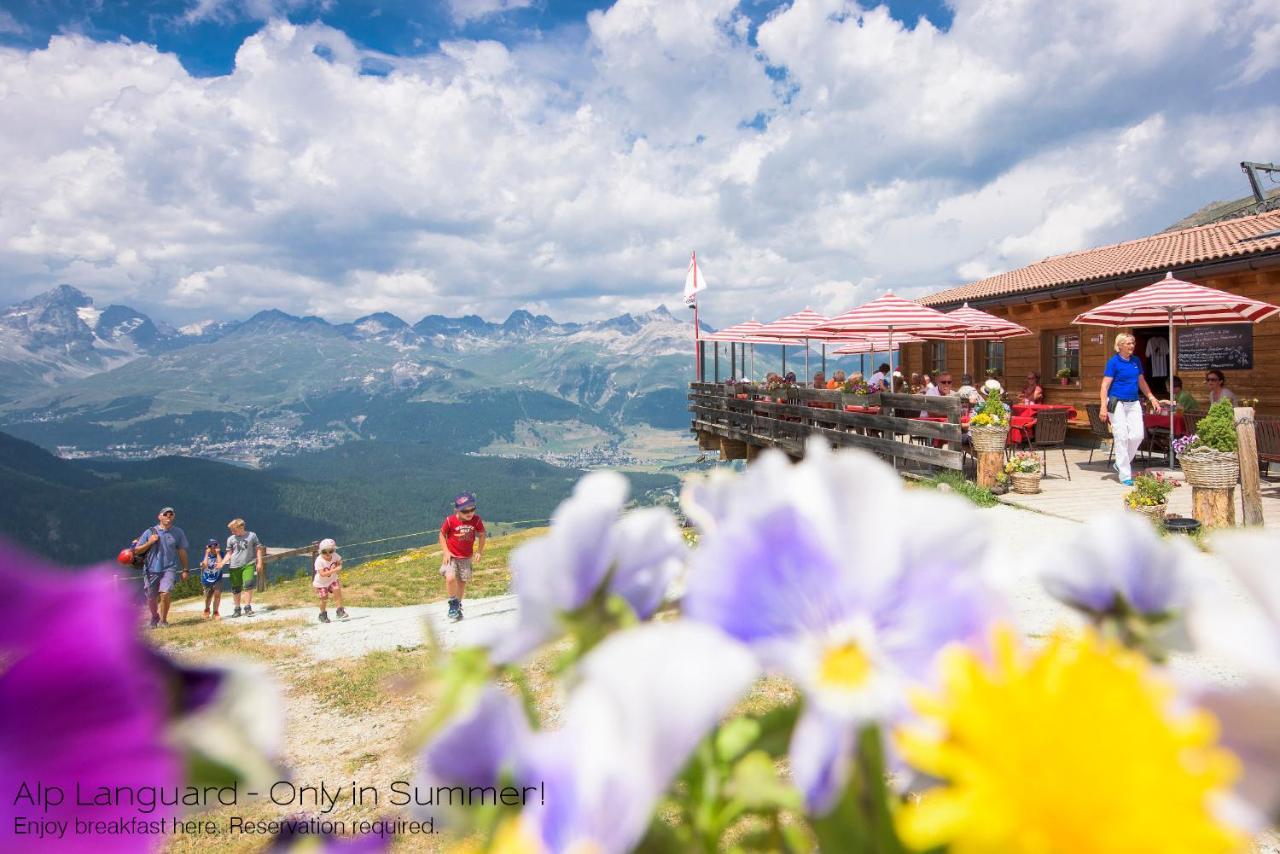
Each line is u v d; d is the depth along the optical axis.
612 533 0.43
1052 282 19.11
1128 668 0.28
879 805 0.33
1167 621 0.39
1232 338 15.33
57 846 0.22
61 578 0.22
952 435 11.87
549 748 0.31
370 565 29.36
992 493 11.40
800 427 17.36
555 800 0.29
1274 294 14.25
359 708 7.72
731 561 0.38
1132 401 11.97
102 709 0.22
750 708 3.64
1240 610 0.35
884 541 0.38
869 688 0.34
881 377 16.97
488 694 0.37
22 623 0.21
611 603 0.41
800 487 0.41
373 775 5.55
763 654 0.36
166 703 0.24
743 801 0.37
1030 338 20.70
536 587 0.41
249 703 0.25
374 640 11.74
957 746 0.28
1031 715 0.26
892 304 16.56
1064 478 13.34
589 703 0.29
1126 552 0.41
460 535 11.85
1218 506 8.80
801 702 0.41
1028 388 19.45
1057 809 0.25
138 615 0.24
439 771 0.36
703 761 0.40
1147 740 0.26
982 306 21.55
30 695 0.22
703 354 27.78
